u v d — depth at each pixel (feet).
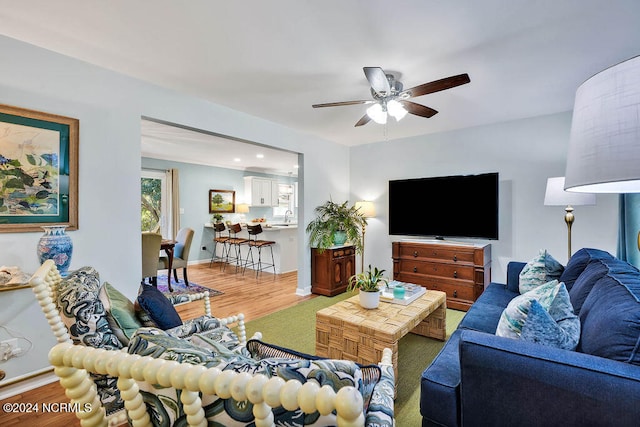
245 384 1.92
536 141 11.77
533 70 7.95
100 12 5.66
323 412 1.77
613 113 2.06
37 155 6.84
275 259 18.80
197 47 6.89
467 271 11.80
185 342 2.78
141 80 8.50
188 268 20.80
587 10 5.58
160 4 5.46
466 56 7.25
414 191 14.30
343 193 16.70
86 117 7.53
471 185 12.80
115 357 2.23
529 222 11.94
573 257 7.75
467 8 5.55
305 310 11.94
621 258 9.69
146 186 20.70
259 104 10.39
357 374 2.16
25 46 6.68
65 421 5.73
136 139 8.39
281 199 29.58
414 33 6.32
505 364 3.52
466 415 3.79
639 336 3.22
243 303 12.87
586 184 2.21
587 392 3.06
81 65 7.46
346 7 5.54
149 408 2.27
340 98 9.87
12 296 6.56
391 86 7.97
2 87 6.43
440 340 8.95
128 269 8.20
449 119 12.14
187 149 18.53
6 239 6.50
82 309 3.91
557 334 3.89
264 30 6.23
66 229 7.20
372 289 7.64
